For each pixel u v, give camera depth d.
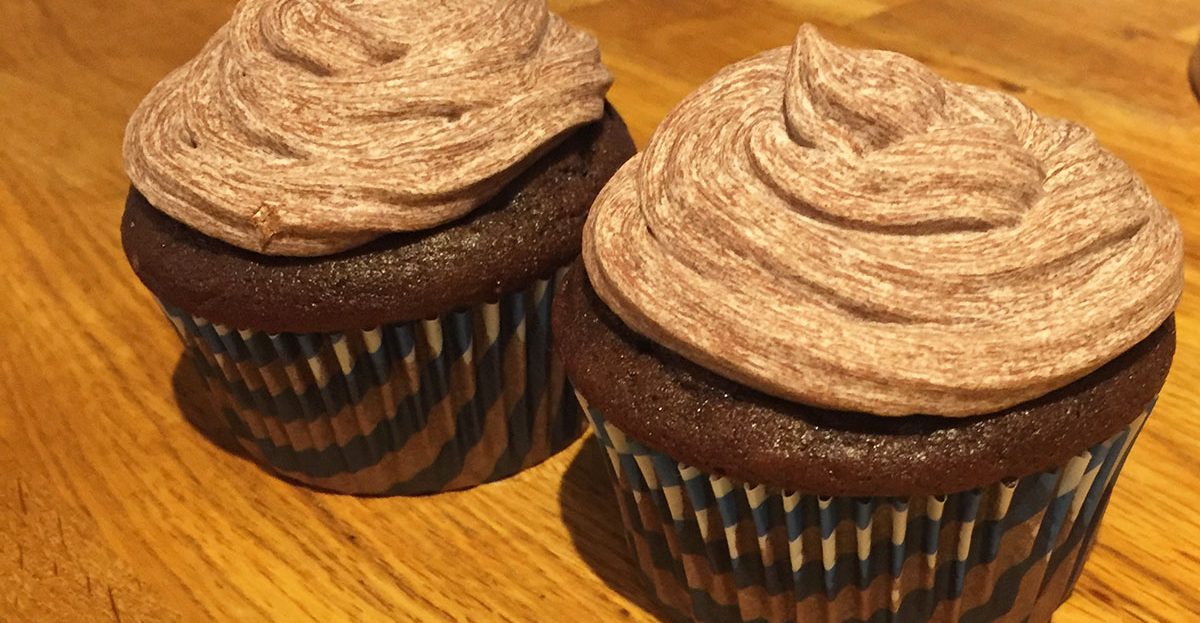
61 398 0.22
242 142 0.18
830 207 0.15
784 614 0.17
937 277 0.15
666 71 0.30
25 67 0.32
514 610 0.18
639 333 0.16
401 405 0.19
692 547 0.17
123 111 0.30
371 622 0.18
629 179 0.17
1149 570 0.18
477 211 0.19
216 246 0.18
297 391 0.19
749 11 0.33
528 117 0.19
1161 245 0.16
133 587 0.19
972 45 0.31
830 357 0.14
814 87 0.16
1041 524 0.16
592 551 0.19
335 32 0.20
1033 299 0.15
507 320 0.19
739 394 0.15
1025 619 0.18
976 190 0.15
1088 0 0.32
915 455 0.15
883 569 0.17
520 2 0.20
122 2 0.36
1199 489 0.19
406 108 0.19
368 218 0.18
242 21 0.20
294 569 0.19
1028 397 0.15
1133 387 0.15
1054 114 0.28
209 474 0.21
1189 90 0.28
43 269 0.25
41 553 0.19
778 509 0.16
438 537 0.20
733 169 0.16
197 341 0.20
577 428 0.21
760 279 0.15
